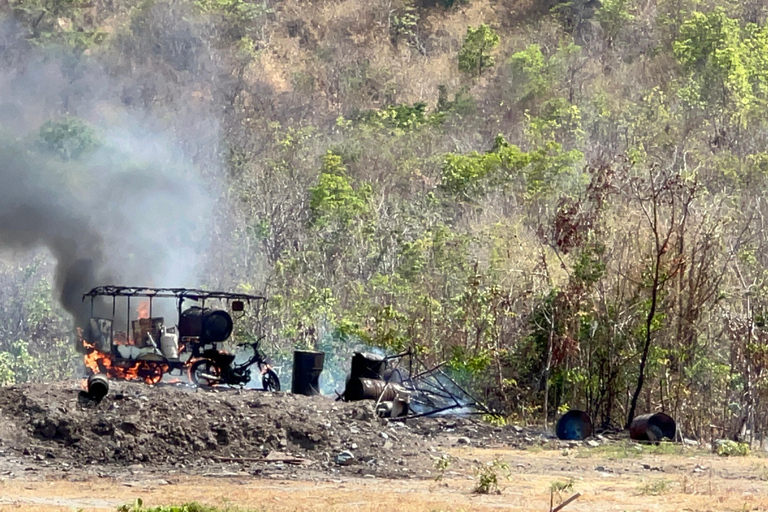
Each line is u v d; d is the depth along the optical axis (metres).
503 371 75.31
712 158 116.62
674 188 83.88
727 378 69.81
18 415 51.47
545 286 78.62
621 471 52.34
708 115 135.12
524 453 57.56
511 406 73.25
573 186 109.44
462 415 68.94
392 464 50.09
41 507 37.78
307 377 65.06
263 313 89.06
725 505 41.91
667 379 69.88
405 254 93.31
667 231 76.75
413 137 137.50
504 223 96.94
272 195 111.75
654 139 128.88
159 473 47.16
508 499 42.69
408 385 70.00
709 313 73.19
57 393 53.34
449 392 71.69
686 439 64.94
